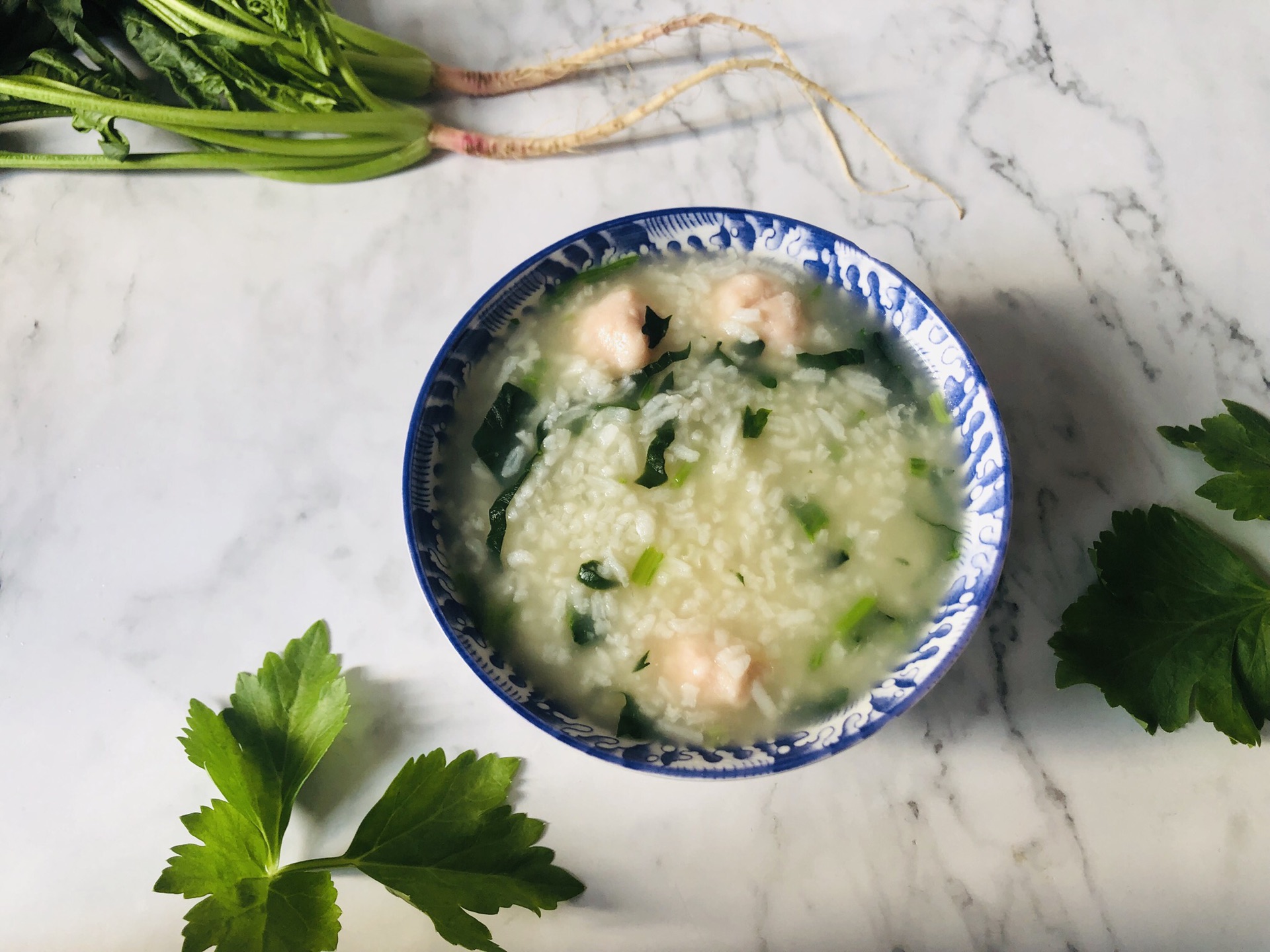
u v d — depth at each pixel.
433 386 0.28
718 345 0.30
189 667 0.30
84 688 0.30
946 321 0.28
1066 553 0.30
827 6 0.38
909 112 0.36
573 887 0.27
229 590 0.31
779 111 0.36
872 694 0.25
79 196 0.36
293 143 0.34
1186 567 0.28
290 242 0.35
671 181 0.36
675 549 0.28
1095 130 0.35
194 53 0.33
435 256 0.35
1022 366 0.32
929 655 0.25
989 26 0.37
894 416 0.29
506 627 0.27
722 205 0.35
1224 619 0.27
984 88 0.36
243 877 0.25
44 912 0.28
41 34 0.35
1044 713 0.28
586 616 0.27
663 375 0.30
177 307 0.35
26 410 0.33
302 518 0.32
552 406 0.29
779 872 0.27
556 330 0.30
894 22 0.37
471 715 0.29
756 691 0.26
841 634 0.27
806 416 0.29
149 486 0.32
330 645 0.30
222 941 0.23
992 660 0.29
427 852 0.26
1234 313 0.33
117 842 0.28
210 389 0.33
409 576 0.31
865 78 0.37
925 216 0.35
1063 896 0.27
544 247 0.35
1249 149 0.35
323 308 0.34
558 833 0.28
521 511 0.28
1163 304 0.33
